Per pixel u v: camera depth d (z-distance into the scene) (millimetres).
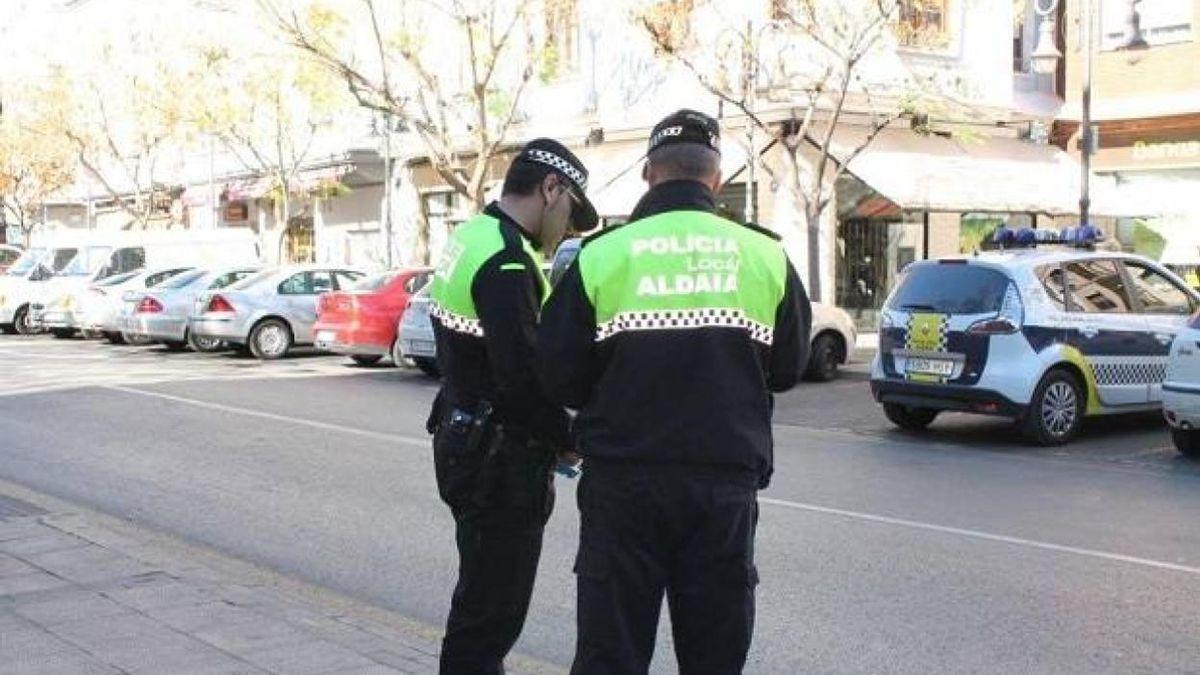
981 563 7152
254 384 16797
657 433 3352
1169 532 7992
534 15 23641
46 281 28016
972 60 23531
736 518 3383
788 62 21203
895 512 8578
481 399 4121
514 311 3959
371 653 5199
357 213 34312
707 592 3400
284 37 27359
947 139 22984
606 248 3434
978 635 5824
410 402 14742
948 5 23109
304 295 21469
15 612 5762
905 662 5457
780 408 14461
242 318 20875
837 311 17250
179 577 6422
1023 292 11633
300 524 8219
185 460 10672
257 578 6855
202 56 32062
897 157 21812
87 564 6680
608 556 3396
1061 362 11664
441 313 4164
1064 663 5441
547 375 3500
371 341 18703
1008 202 21781
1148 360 12375
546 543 7734
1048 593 6531
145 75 36750
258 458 10750
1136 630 5906
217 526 8172
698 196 3500
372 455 10891
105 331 25844
